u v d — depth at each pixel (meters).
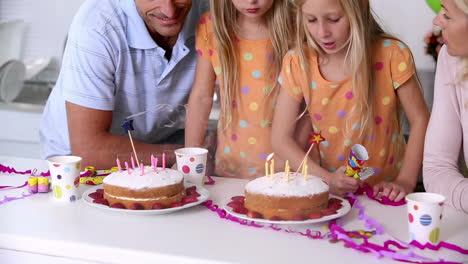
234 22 1.88
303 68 1.71
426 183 1.43
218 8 1.84
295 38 1.87
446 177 1.37
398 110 1.82
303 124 1.83
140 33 1.81
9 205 1.31
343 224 1.21
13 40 3.21
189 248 1.07
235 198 1.33
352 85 1.70
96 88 1.80
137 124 1.99
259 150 1.92
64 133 2.01
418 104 1.73
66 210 1.28
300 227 1.18
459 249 1.06
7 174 1.57
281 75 1.76
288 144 1.72
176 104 2.02
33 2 3.25
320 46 1.69
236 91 1.91
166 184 1.27
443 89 1.43
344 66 1.71
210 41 1.90
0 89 3.09
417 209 1.07
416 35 2.84
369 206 1.33
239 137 1.94
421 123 1.72
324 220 1.18
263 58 1.88
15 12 3.30
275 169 1.86
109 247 1.07
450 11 1.27
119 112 1.95
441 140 1.43
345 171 1.43
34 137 2.98
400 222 1.22
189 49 1.95
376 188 1.41
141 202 1.26
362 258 1.02
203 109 1.95
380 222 1.22
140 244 1.09
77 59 1.79
